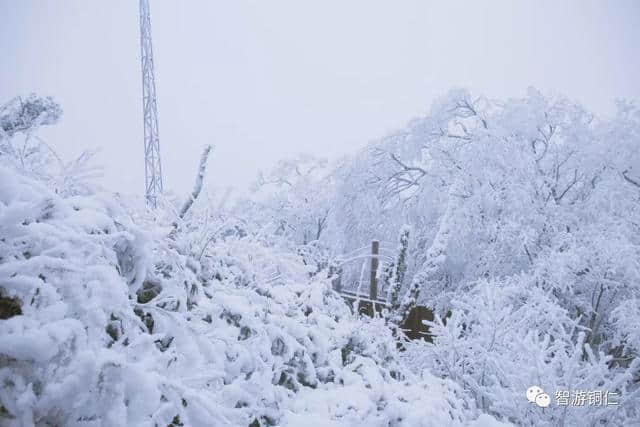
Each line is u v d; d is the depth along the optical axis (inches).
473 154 430.6
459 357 193.9
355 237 532.7
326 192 557.9
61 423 57.1
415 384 138.2
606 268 345.7
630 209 387.9
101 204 88.6
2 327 56.4
